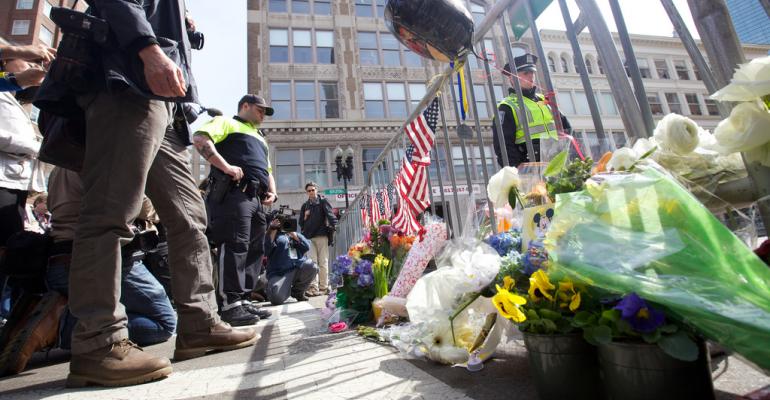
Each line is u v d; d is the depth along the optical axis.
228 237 2.89
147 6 1.63
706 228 0.67
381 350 1.62
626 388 0.67
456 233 2.19
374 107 18.55
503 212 1.50
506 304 0.83
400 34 1.51
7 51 2.04
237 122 3.20
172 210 1.84
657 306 0.66
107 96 1.41
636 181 0.75
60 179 2.15
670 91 19.95
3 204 2.29
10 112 2.33
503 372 1.10
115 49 1.39
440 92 2.43
